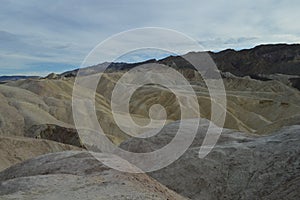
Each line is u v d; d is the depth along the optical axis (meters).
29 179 10.52
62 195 8.84
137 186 9.93
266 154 15.04
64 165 12.78
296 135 16.05
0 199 8.65
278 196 12.71
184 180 14.61
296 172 13.52
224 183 14.20
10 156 24.77
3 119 39.50
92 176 10.83
